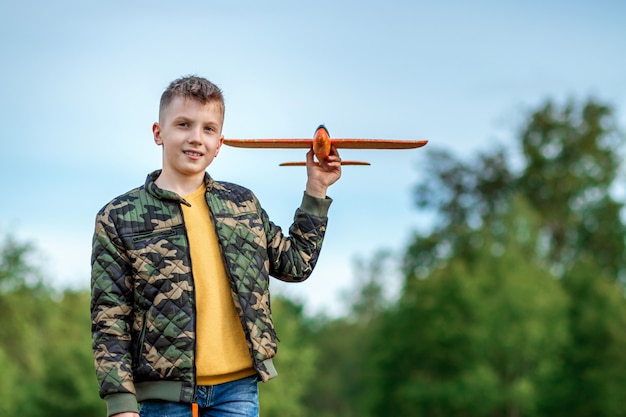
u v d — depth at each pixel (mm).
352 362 74312
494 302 44031
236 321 4375
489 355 44219
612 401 43125
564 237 54875
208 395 4289
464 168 56250
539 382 43562
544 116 55969
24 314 46156
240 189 4637
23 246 47031
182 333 4246
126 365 4230
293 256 4672
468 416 44688
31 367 46281
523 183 55594
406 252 54688
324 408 77000
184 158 4410
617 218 54031
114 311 4281
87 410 45906
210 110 4434
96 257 4340
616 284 47656
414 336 47188
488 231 49344
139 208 4379
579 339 44844
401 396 46688
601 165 55188
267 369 4320
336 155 4719
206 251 4395
